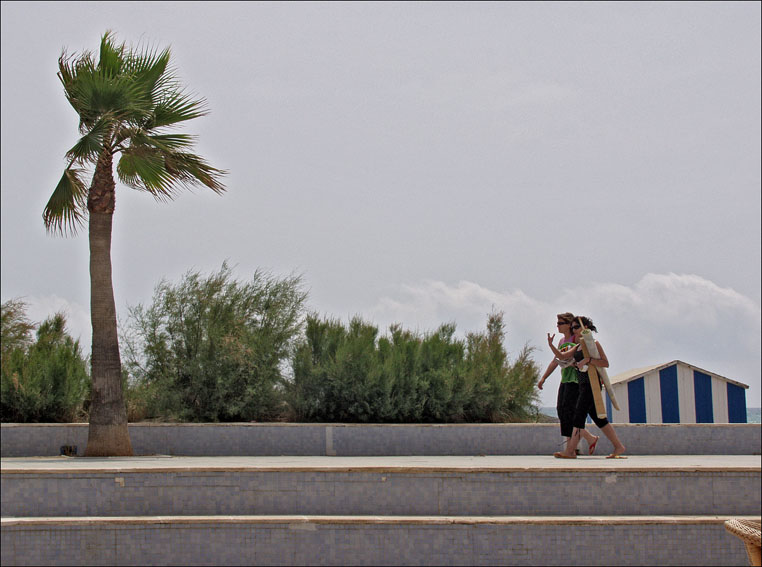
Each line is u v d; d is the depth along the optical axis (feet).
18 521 27.50
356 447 45.85
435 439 46.11
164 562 27.71
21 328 61.93
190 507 29.30
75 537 27.55
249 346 52.11
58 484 29.12
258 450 45.70
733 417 58.85
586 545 28.22
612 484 29.81
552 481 29.68
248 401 51.11
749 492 29.99
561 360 39.88
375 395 50.85
